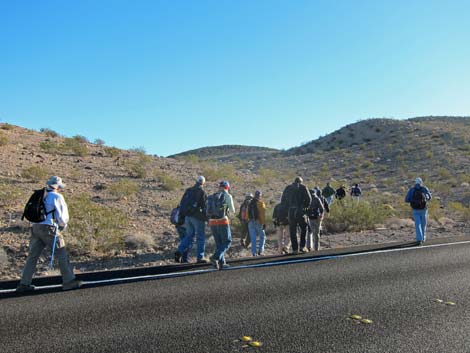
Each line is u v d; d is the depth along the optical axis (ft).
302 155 224.94
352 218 56.13
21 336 16.67
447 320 18.66
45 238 23.57
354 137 252.83
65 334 16.88
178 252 32.32
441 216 71.31
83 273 28.37
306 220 37.99
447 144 194.90
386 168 164.55
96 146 110.22
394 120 273.54
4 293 23.12
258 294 22.79
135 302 21.29
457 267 30.04
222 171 97.81
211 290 23.66
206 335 16.78
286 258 34.04
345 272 28.40
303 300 21.65
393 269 29.35
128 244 39.68
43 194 23.88
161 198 63.05
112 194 60.90
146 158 95.81
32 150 85.40
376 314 19.44
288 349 15.42
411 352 15.25
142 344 15.88
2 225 41.55
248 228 39.04
